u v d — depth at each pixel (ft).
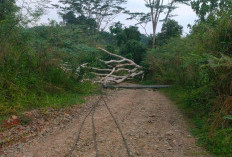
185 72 40.19
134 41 72.64
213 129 20.59
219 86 24.32
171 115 27.84
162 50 58.75
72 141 19.99
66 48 42.01
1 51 29.40
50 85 33.04
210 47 25.98
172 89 45.11
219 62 22.57
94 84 46.14
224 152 17.74
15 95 27.27
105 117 27.04
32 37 35.88
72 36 50.52
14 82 28.63
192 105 29.37
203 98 27.17
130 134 21.56
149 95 42.16
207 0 50.80
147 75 64.03
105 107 32.24
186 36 49.19
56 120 25.09
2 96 26.16
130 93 44.93
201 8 51.88
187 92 33.88
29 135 21.24
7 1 33.40
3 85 27.55
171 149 18.72
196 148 18.92
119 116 27.45
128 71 61.77
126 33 87.04
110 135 21.35
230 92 23.02
